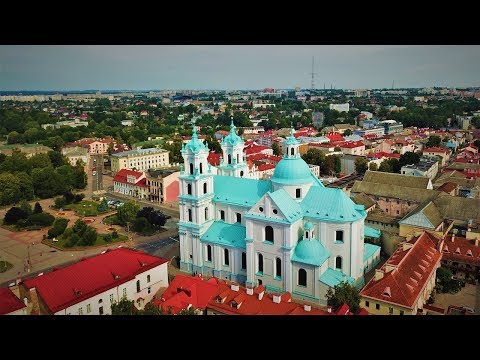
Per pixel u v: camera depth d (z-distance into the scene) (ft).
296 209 366.22
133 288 341.62
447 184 627.87
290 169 381.19
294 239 357.41
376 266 423.23
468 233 426.92
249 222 369.30
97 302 314.96
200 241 412.57
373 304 309.63
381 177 623.36
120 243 513.86
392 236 446.60
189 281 328.49
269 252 364.17
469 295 358.64
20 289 307.17
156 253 480.64
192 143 403.75
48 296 295.28
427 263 356.18
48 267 453.17
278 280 364.58
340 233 356.18
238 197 410.31
